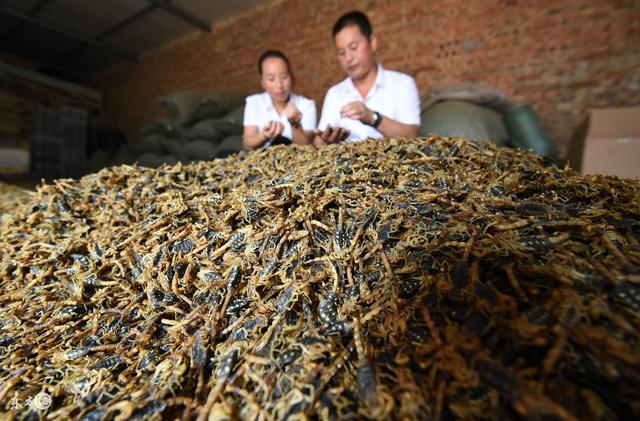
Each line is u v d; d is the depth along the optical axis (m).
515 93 1.83
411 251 0.41
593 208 0.43
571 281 0.32
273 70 1.14
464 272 0.35
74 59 4.75
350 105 0.97
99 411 0.33
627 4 1.52
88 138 3.43
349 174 0.60
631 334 0.26
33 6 3.29
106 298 0.50
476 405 0.26
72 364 0.41
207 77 3.44
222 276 0.46
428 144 0.69
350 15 1.05
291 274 0.43
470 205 0.47
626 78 1.56
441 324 0.32
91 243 0.59
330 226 0.48
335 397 0.30
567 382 0.25
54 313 0.49
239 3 2.86
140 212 0.65
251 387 0.33
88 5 3.21
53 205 0.75
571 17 1.64
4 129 3.04
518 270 0.34
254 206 0.54
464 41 1.94
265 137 1.05
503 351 0.28
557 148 1.74
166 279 0.48
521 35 1.77
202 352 0.38
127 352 0.41
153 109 4.26
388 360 0.32
